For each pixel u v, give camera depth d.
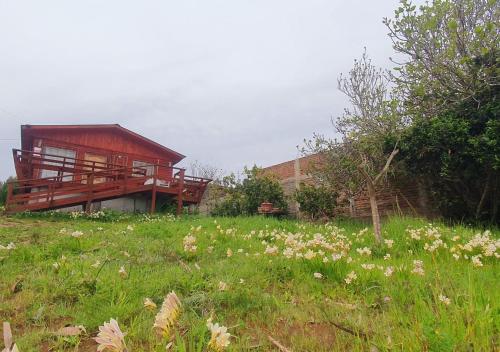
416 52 11.53
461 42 10.73
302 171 17.08
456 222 11.11
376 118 12.69
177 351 2.24
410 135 11.24
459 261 5.06
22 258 5.77
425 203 12.12
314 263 4.64
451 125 10.16
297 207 16.52
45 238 8.21
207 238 8.09
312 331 2.97
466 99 10.56
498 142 9.37
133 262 5.48
